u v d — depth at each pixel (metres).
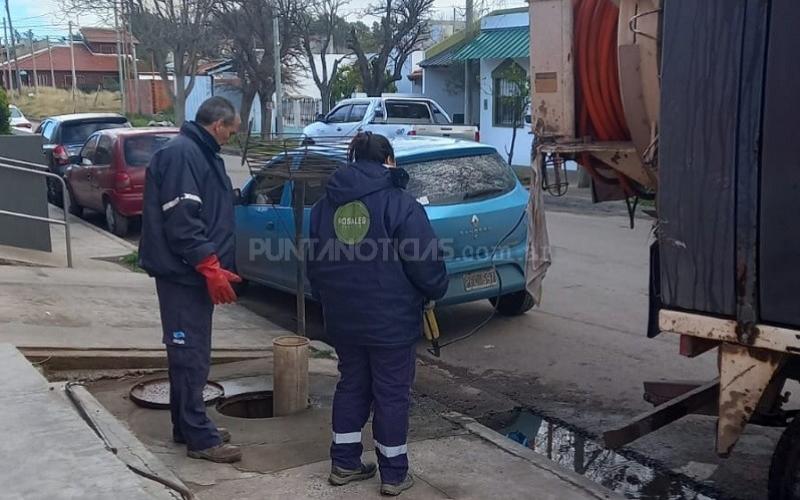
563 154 4.66
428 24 32.50
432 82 28.94
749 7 3.50
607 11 4.35
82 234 13.09
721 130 3.63
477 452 4.92
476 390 6.46
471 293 7.42
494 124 25.59
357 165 4.36
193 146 4.50
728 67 3.59
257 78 35.38
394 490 4.28
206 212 4.55
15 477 3.84
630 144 4.39
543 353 7.34
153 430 5.14
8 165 9.82
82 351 6.18
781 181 3.49
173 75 43.16
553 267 10.84
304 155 6.39
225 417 5.42
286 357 5.48
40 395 4.89
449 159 7.59
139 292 8.65
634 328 8.03
